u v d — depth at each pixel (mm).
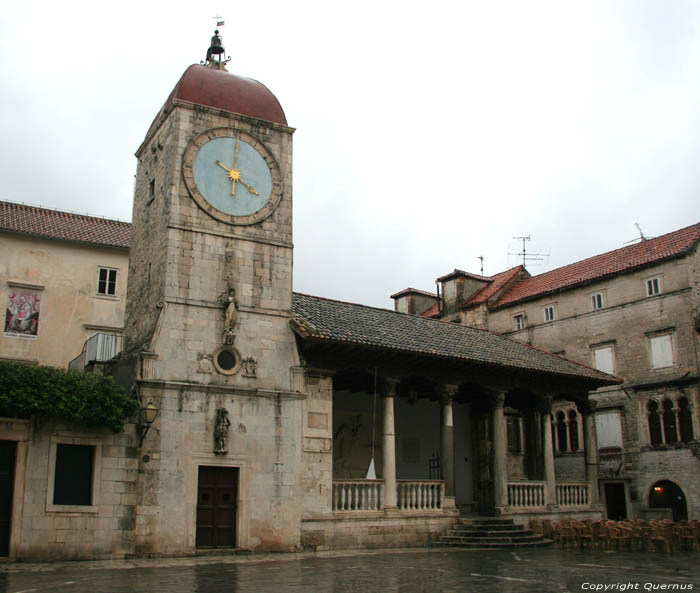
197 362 24172
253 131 27250
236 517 23969
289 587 16156
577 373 33406
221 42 29969
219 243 25531
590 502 33875
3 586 15961
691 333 36844
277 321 26078
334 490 26297
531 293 46062
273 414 25172
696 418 36188
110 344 30609
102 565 20203
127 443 22422
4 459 20891
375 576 18328
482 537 27828
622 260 42188
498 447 30969
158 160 26938
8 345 34969
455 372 30125
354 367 27391
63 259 37062
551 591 16078
